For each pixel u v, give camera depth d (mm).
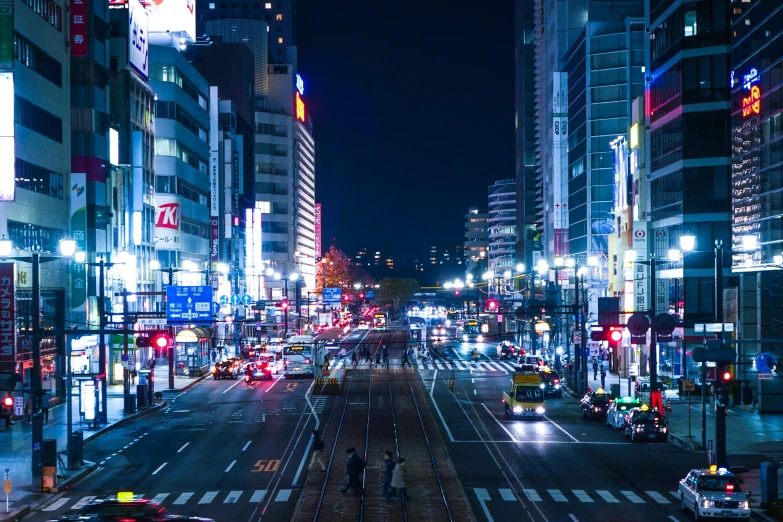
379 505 35531
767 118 68750
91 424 57781
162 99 108125
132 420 62562
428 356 118562
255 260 153250
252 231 153125
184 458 47375
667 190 83750
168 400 74312
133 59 91562
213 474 42906
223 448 50344
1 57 60094
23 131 65625
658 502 36688
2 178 59594
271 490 39125
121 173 86688
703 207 79250
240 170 148875
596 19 130250
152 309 100688
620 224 97000
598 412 62188
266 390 81438
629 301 88500
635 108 93812
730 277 78375
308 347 93812
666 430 52844
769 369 43031
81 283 73875
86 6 77000
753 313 66062
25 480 42250
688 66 79938
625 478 41875
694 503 33562
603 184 124250
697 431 56125
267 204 188750
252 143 169500
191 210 117375
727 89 78938
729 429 57281
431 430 57156
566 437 54594
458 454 48312
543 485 40188
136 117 94125
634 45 123938
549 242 155875
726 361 42250
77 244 74875
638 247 88250
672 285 82625
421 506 35344
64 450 47719
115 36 89250
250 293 147500
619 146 97688
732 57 77562
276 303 104562
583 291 86688
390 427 58281
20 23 65062
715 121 79062
